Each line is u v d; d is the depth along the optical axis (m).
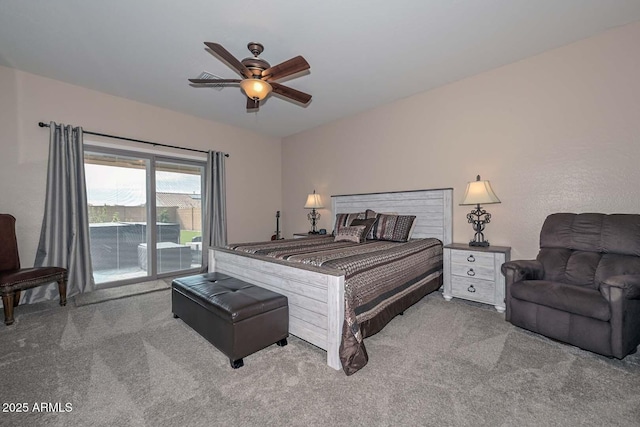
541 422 1.32
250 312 1.85
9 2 2.01
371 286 2.07
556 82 2.72
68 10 2.10
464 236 3.37
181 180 4.43
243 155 5.10
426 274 2.96
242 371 1.76
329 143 4.83
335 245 2.97
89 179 3.58
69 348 2.05
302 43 2.54
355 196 4.43
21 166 3.04
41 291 3.08
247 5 2.06
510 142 3.00
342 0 2.01
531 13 2.19
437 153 3.56
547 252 2.50
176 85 3.38
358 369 1.74
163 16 2.17
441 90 3.50
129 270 3.89
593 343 1.83
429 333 2.26
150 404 1.46
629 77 2.39
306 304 2.04
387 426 1.31
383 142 4.10
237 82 2.36
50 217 3.12
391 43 2.56
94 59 2.80
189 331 2.35
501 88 3.05
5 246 2.76
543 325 2.07
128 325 2.47
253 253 2.58
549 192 2.79
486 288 2.79
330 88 3.50
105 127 3.58
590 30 2.44
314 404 1.46
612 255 2.17
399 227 3.42
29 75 3.07
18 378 1.69
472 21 2.27
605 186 2.50
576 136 2.63
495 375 1.69
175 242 4.36
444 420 1.34
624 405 1.43
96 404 1.46
